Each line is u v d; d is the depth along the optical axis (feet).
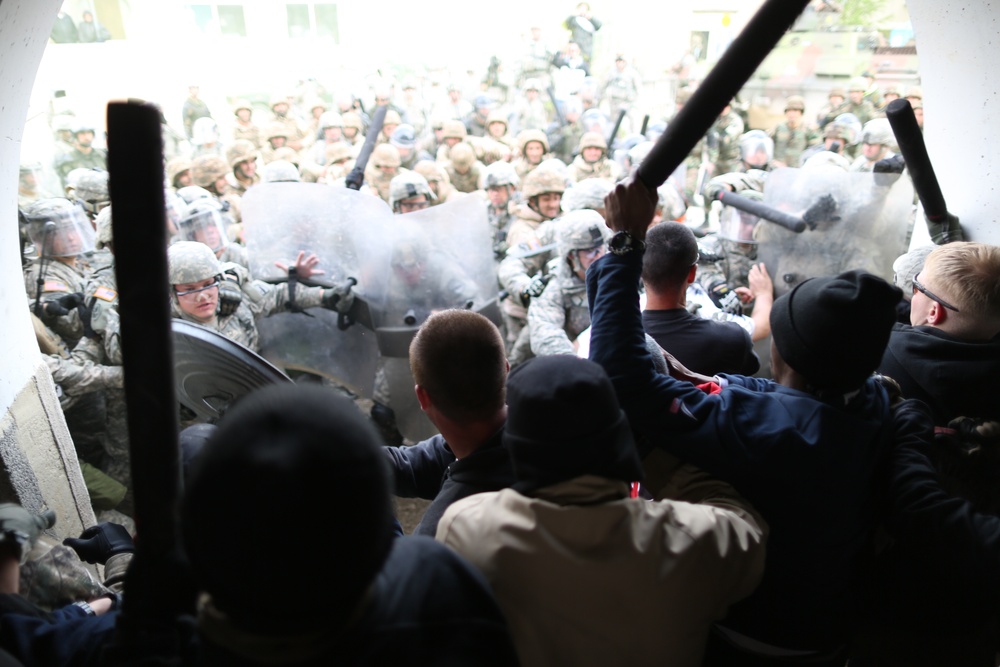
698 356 7.71
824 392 4.28
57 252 11.98
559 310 13.20
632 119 36.32
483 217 12.10
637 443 4.61
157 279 3.06
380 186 21.45
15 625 3.80
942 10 7.99
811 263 12.45
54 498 8.18
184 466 4.32
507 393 3.72
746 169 23.91
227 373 8.15
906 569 4.60
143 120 2.87
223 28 40.57
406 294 11.96
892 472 4.35
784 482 4.10
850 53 36.45
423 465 6.06
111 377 11.37
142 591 3.32
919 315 5.87
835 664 4.51
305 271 11.71
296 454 2.36
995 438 5.08
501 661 2.90
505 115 30.50
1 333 7.08
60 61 37.17
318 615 2.47
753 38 3.34
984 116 7.93
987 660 4.88
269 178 18.85
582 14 39.27
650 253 7.85
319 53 41.65
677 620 3.52
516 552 3.44
